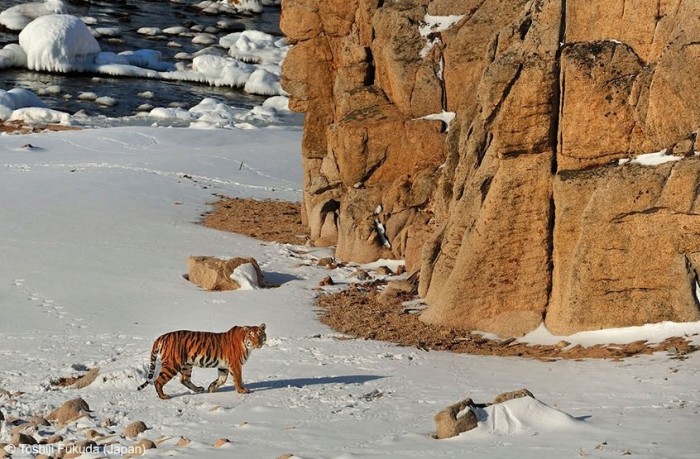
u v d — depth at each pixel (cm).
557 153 1709
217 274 2164
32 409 1270
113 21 7400
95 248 2434
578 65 1652
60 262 2294
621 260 1622
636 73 1644
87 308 1953
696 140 1581
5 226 2566
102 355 1605
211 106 5450
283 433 1090
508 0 2339
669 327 1596
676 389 1236
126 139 4012
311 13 2719
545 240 1738
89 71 6181
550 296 1750
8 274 2173
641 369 1394
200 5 8088
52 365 1538
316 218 2617
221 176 3462
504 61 1705
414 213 2395
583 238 1639
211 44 7088
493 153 1819
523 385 1351
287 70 2786
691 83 1578
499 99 1705
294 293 2130
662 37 1636
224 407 1245
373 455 960
